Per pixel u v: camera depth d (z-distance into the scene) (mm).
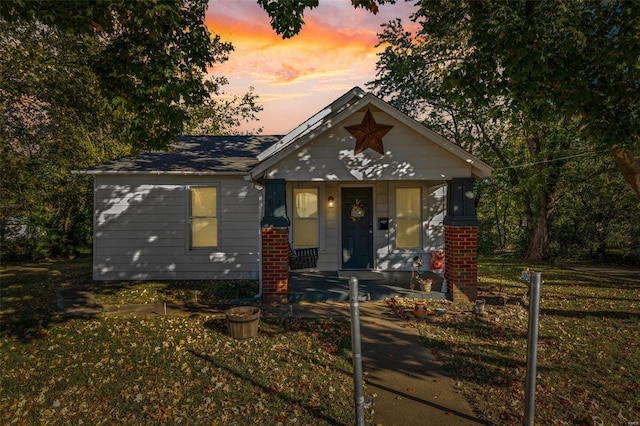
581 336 7121
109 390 5141
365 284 10641
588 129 6113
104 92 6805
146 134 7039
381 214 12461
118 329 7484
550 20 5719
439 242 12383
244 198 12422
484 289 11156
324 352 6379
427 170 9211
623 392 5066
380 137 9156
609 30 5746
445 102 18656
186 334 7195
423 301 9281
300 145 9016
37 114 12891
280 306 8984
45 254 18141
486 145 19438
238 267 12461
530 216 19969
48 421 4480
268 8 6723
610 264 17922
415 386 5266
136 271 12391
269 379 5410
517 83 6164
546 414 4531
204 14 7047
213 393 5039
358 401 3916
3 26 9852
